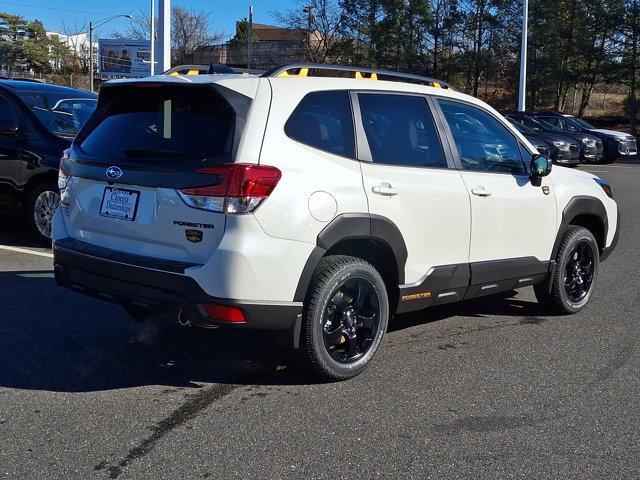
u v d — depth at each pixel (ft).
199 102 13.60
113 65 175.22
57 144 26.48
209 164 12.71
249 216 12.54
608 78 118.11
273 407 13.39
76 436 11.98
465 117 17.30
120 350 16.26
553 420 13.20
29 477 10.63
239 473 10.92
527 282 18.84
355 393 14.20
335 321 14.37
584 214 20.49
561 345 17.75
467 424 12.91
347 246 14.65
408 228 15.05
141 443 11.80
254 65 154.20
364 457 11.54
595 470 11.35
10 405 13.14
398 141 15.38
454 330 18.83
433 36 123.65
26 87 28.37
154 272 12.95
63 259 14.67
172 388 14.20
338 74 15.71
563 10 118.01
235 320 12.70
